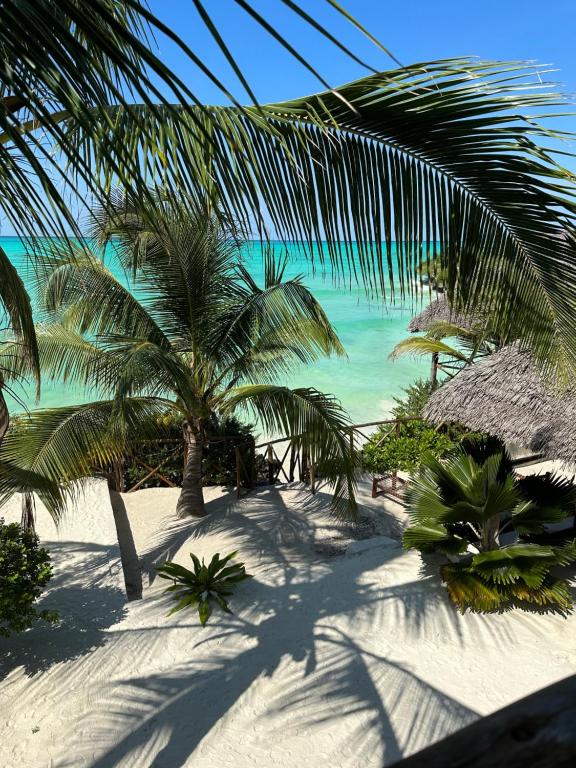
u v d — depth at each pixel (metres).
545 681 5.65
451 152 2.67
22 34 1.48
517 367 8.65
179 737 5.13
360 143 2.77
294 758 4.88
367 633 6.46
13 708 5.53
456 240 2.91
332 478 8.33
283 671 5.91
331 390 21.88
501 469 7.73
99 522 9.36
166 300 8.79
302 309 8.55
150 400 8.88
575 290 2.95
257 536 9.08
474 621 6.61
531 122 2.41
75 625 6.79
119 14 2.58
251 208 2.71
